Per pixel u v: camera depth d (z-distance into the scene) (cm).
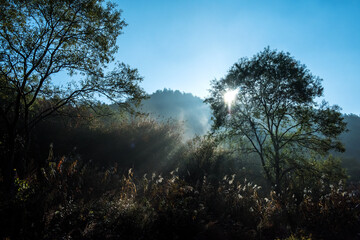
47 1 734
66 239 529
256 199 1017
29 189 680
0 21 691
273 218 872
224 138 1589
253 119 1566
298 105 1420
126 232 593
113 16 882
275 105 1495
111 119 1711
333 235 842
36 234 507
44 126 1256
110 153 1327
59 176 838
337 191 1138
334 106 1357
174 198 808
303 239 711
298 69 1430
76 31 826
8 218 528
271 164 1526
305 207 1011
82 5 776
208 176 1226
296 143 1528
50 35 768
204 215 780
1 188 669
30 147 1038
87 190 822
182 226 643
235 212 896
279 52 1480
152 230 622
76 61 851
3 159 838
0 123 1030
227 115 1603
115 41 915
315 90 1395
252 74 1489
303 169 1442
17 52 725
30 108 884
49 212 636
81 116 981
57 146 1184
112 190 906
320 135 1453
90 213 652
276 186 1362
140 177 1142
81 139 1329
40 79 826
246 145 1708
